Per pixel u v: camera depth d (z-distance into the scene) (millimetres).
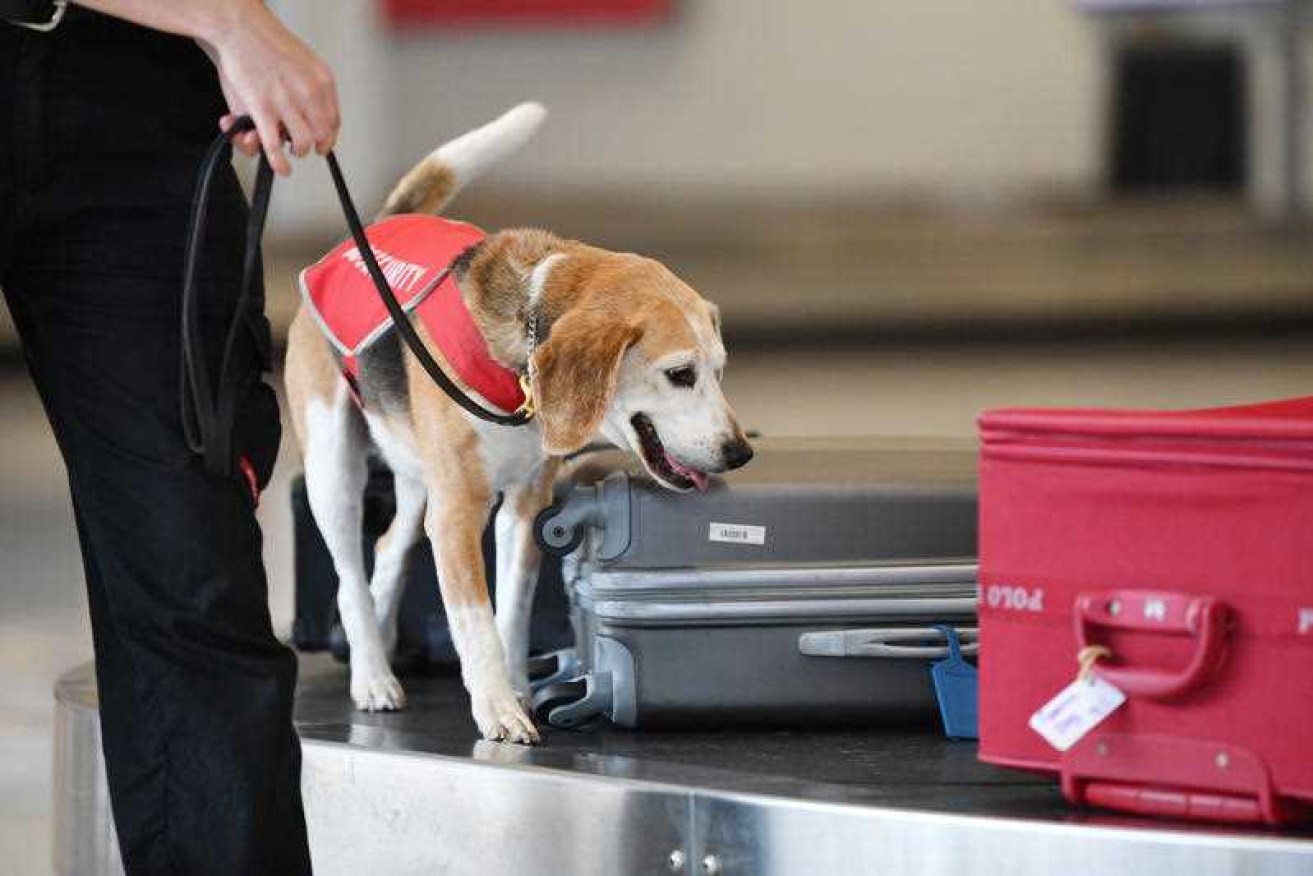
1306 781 4074
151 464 4426
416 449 5480
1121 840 4129
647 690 5301
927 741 5262
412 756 5074
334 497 5812
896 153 30906
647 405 5207
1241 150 28828
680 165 31078
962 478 5441
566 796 4805
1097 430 4207
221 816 4473
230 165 4582
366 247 4820
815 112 30859
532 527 5426
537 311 5180
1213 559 4129
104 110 4371
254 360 4605
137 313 4426
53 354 4477
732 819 4559
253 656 4477
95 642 4645
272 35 4289
